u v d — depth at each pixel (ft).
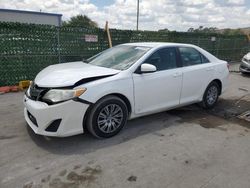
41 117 11.23
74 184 9.14
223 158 11.34
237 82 30.07
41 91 11.56
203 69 17.12
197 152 11.82
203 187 9.20
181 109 18.33
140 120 15.71
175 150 11.94
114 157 11.09
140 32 35.01
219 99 21.59
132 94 13.24
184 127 14.89
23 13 62.23
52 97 11.17
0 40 22.68
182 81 15.72
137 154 11.43
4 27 22.65
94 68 13.56
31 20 63.57
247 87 27.25
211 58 18.37
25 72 24.86
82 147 11.89
